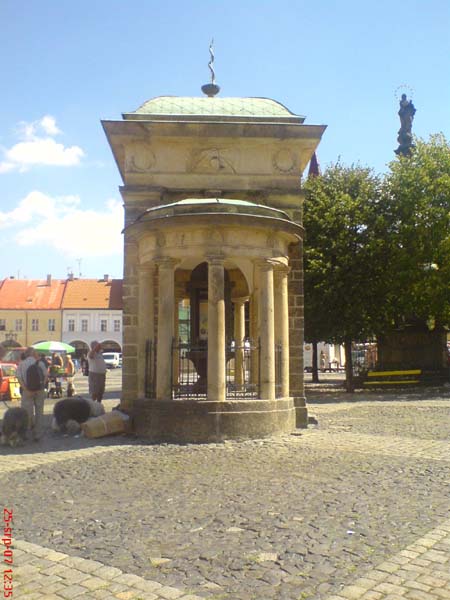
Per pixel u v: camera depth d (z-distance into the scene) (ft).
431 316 95.71
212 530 20.92
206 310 51.29
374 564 17.70
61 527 21.47
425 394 86.28
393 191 94.63
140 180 48.75
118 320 274.16
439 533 20.47
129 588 16.11
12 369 85.87
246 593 15.76
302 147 50.24
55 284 284.61
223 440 39.78
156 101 52.16
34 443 40.60
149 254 43.68
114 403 72.74
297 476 29.25
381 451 36.55
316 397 84.58
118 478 29.27
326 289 86.12
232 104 52.70
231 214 40.93
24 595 15.71
